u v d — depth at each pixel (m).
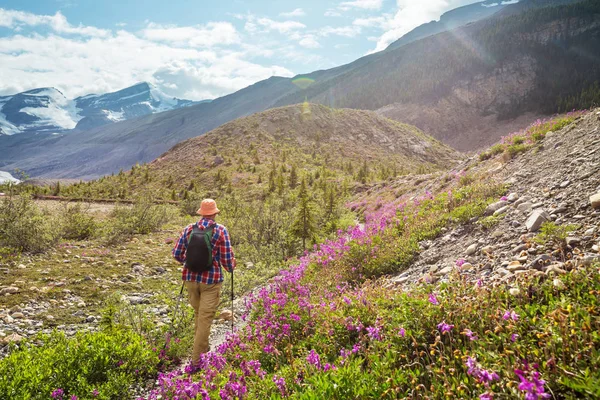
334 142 164.00
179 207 40.59
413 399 3.12
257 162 108.94
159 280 11.79
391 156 162.25
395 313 4.44
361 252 8.76
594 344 2.92
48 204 36.09
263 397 3.88
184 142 138.75
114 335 6.58
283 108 178.25
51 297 9.54
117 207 27.48
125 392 5.47
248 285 11.48
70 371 5.41
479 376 2.72
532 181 8.59
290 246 17.75
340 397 3.32
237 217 27.75
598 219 5.41
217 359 5.29
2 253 13.42
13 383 4.85
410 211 11.46
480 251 6.55
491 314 3.64
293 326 5.73
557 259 4.89
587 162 7.54
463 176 13.87
